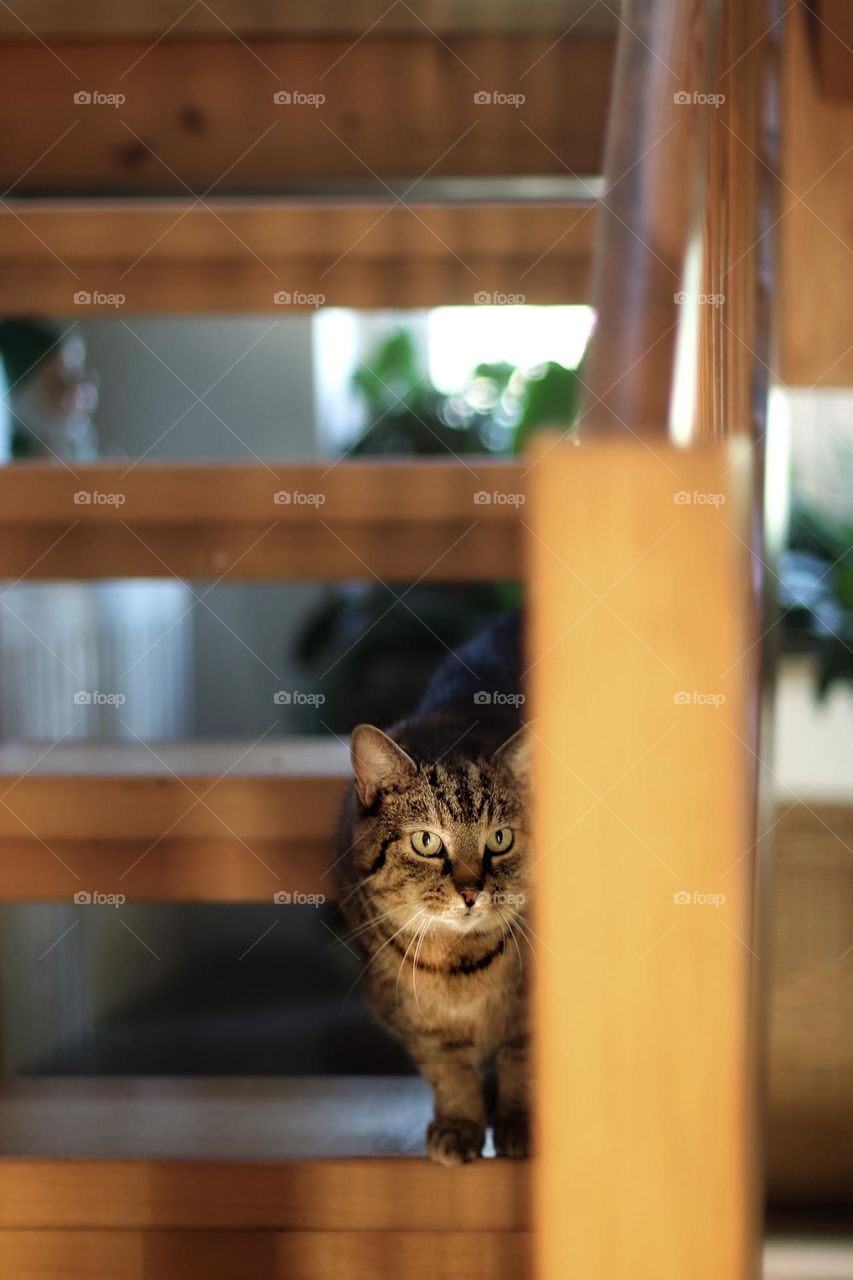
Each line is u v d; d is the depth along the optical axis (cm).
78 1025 276
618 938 69
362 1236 111
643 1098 70
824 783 151
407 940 116
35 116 173
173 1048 271
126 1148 115
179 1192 112
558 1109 71
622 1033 70
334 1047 271
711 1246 71
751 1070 74
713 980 69
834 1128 128
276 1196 111
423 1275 111
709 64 92
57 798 133
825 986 128
